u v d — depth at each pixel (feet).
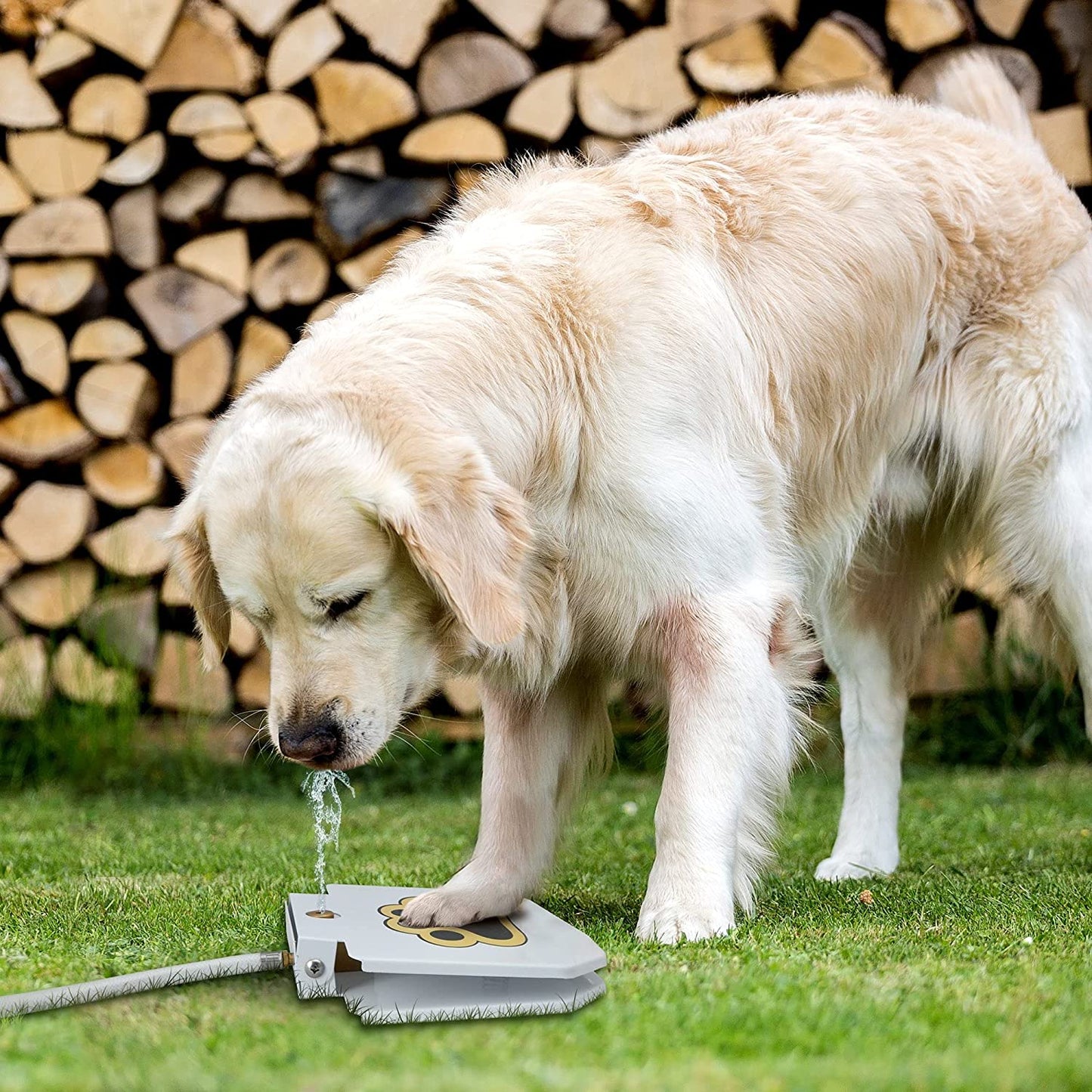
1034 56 30.71
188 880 18.20
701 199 16.34
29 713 29.32
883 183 17.40
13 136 29.71
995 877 18.01
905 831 22.74
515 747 15.80
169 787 28.58
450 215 16.65
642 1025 10.30
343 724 13.32
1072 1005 10.77
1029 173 18.67
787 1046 9.73
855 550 18.21
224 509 13.21
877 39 29.73
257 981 12.19
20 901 16.51
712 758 14.39
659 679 15.35
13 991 11.71
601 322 14.71
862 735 19.92
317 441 13.19
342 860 20.16
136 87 29.66
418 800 28.25
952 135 18.54
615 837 22.27
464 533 13.05
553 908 16.29
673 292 15.14
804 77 29.68
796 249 16.60
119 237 29.91
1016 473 17.79
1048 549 17.75
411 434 13.35
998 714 30.60
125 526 29.89
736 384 15.38
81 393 29.66
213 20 29.63
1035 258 18.06
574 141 30.66
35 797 27.66
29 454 29.53
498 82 30.01
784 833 22.74
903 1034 9.98
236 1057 9.62
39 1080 8.89
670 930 13.69
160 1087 8.76
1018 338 17.81
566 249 15.20
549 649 15.10
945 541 19.88
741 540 14.93
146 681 30.27
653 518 14.44
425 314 14.48
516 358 14.49
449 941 12.23
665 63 29.94
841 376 16.94
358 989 11.48
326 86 29.71
